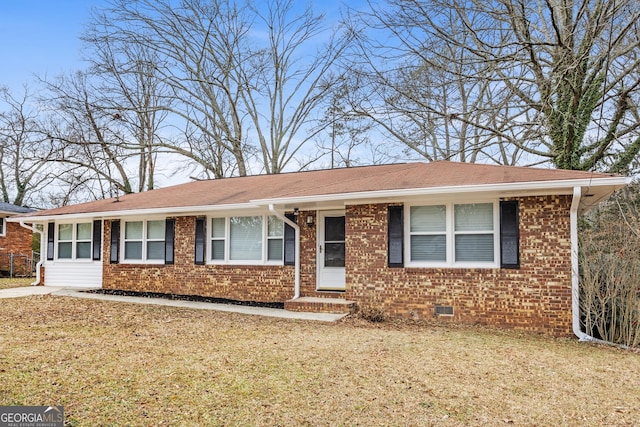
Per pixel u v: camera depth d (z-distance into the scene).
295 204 10.97
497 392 5.00
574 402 4.77
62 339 7.04
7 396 4.43
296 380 5.20
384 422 4.11
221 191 14.27
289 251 11.70
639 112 15.38
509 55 14.27
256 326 8.59
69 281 15.37
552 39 14.64
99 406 4.27
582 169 14.68
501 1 13.49
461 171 10.66
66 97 25.44
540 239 8.75
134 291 13.77
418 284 9.70
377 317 9.38
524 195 8.91
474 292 9.23
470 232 9.41
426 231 9.77
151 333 7.72
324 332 8.06
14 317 8.95
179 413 4.17
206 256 12.73
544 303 8.66
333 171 15.16
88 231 15.20
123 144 25.72
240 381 5.12
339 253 11.38
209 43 27.92
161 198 14.65
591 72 14.95
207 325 8.60
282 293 11.71
